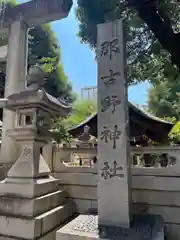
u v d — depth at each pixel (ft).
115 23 10.88
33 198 9.77
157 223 9.50
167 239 10.82
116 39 10.69
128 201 9.20
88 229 8.87
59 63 43.68
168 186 11.35
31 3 15.65
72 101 44.62
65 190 12.91
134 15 19.40
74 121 37.14
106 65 10.64
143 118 27.25
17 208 9.77
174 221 11.00
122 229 8.80
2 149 14.15
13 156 13.89
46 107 11.07
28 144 10.89
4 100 11.00
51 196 11.00
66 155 13.66
